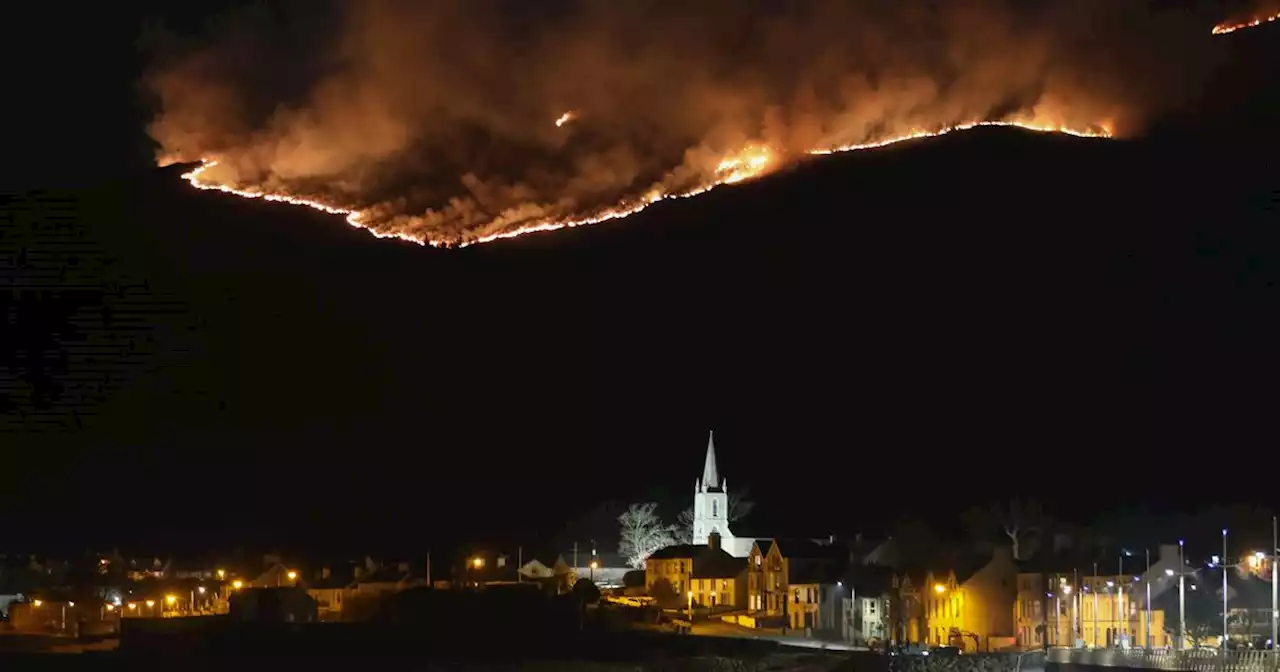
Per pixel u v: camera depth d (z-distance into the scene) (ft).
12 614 538.88
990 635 545.85
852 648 471.62
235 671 374.43
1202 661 396.78
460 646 417.90
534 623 462.19
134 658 393.29
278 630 439.22
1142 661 417.49
